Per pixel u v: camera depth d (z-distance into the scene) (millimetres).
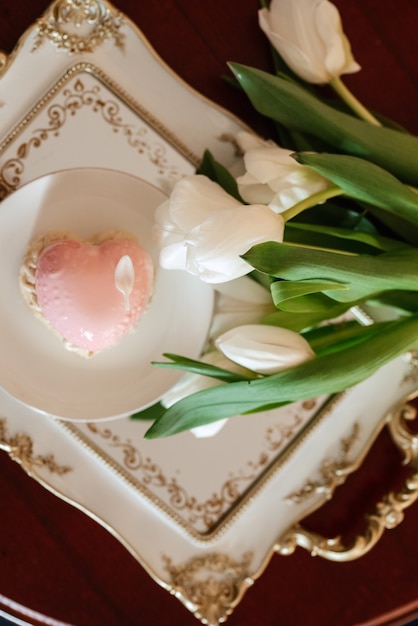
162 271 644
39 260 609
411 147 607
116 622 674
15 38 656
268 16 644
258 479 693
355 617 704
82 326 602
